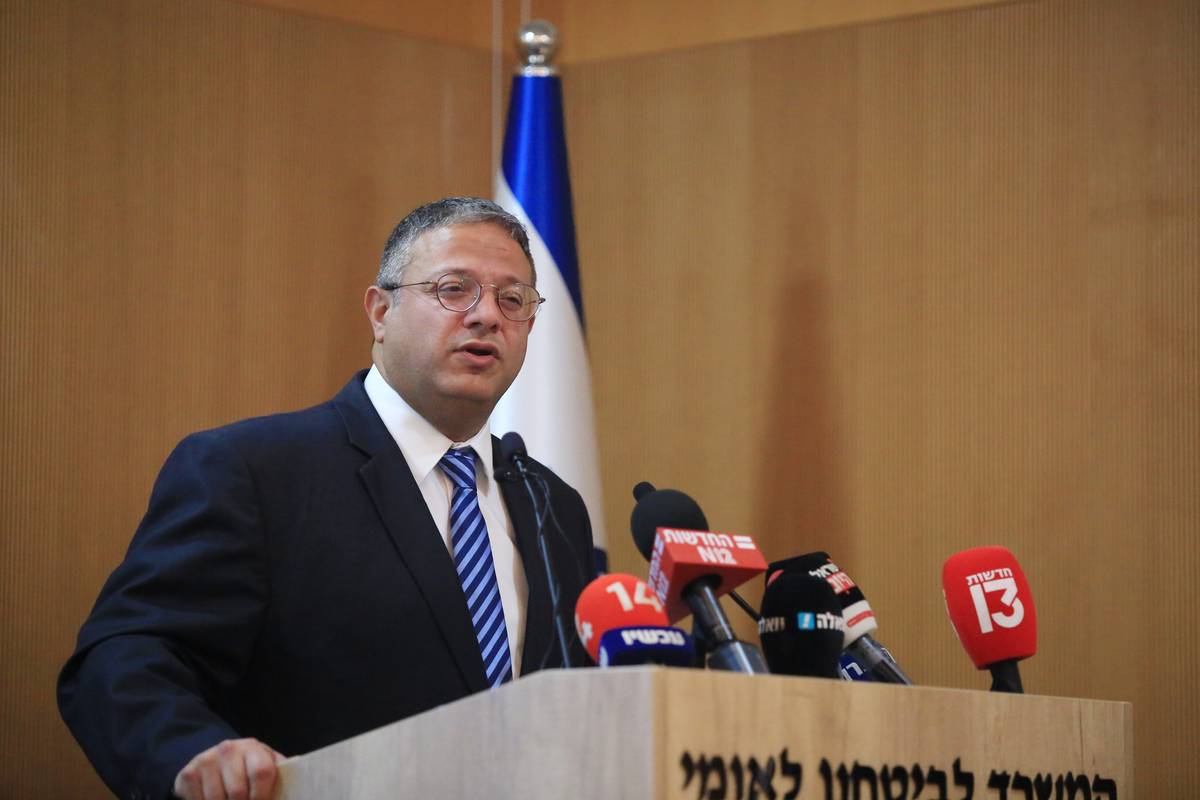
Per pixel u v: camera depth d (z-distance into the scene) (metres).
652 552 4.09
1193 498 9.38
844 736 3.45
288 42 10.34
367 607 4.64
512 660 4.93
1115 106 9.89
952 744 3.83
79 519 9.06
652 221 11.40
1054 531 9.75
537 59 10.37
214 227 9.86
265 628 4.59
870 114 10.70
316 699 4.55
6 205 9.04
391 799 3.38
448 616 4.72
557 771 3.05
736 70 11.23
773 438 10.77
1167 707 9.28
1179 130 9.68
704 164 11.27
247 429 4.86
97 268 9.33
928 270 10.38
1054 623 9.67
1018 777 4.08
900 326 10.43
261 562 4.58
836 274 10.70
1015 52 10.25
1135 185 9.78
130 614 4.34
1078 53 10.05
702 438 11.00
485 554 5.03
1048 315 9.95
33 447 8.96
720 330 11.05
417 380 5.10
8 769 8.64
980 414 10.09
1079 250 9.91
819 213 10.80
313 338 10.21
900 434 10.34
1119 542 9.55
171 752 3.83
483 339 5.09
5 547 8.80
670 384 11.18
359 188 10.56
